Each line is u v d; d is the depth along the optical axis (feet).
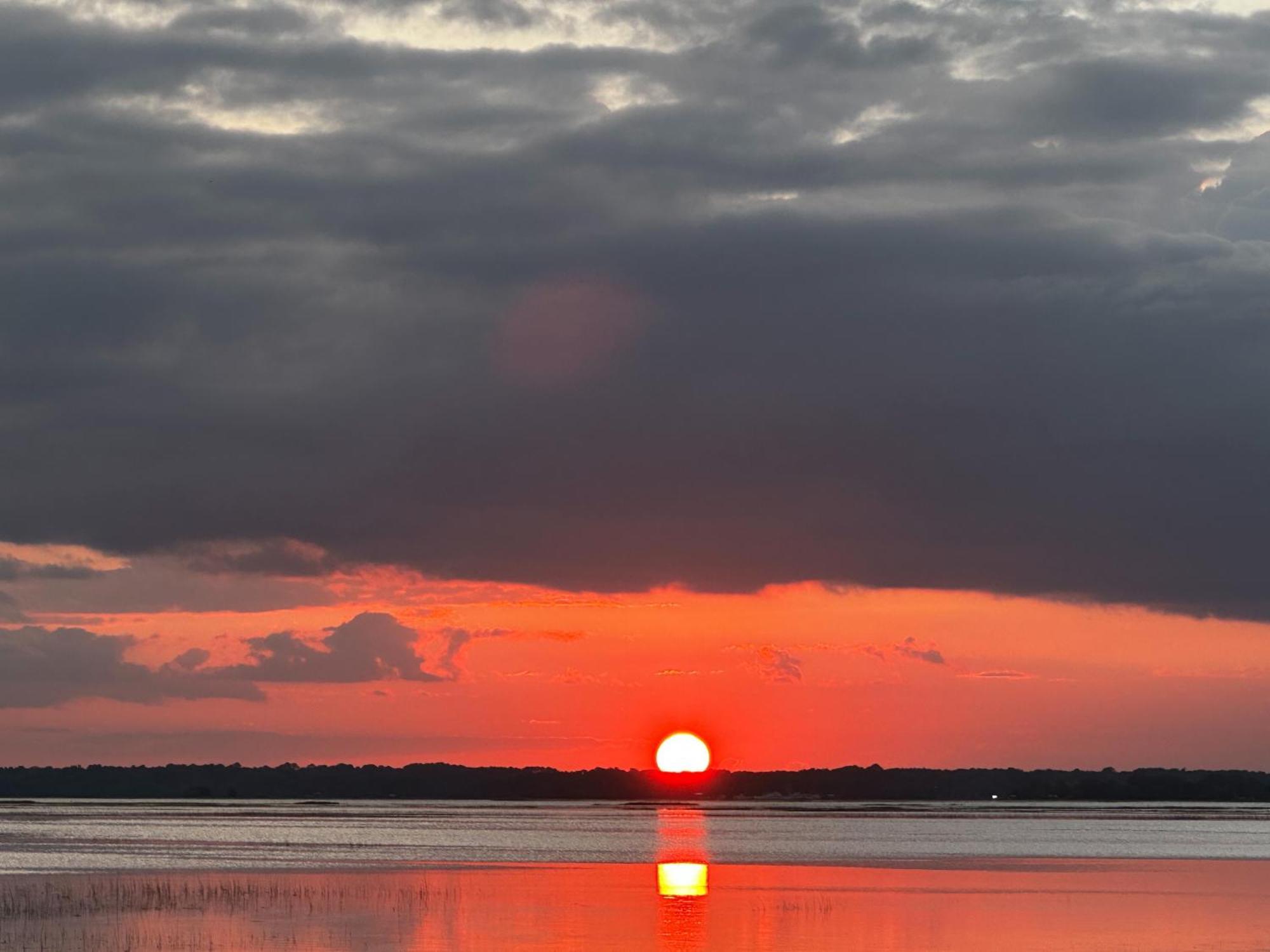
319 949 249.55
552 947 253.44
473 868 463.01
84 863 483.10
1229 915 326.24
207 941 258.16
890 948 259.80
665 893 361.30
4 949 249.14
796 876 433.89
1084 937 280.31
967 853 599.98
